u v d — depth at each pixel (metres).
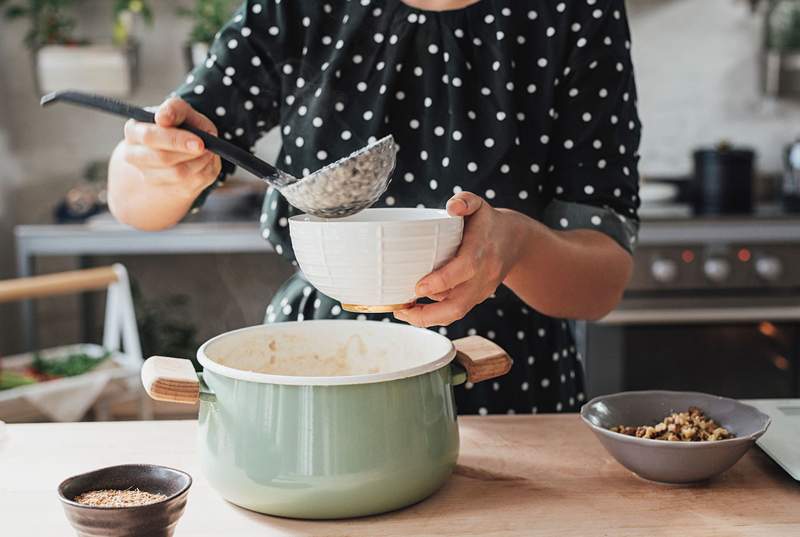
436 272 0.84
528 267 1.03
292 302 1.33
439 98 1.23
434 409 0.91
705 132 3.37
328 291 0.85
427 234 0.81
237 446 0.89
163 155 0.98
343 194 0.86
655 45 3.33
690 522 0.88
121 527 0.75
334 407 0.86
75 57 3.08
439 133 1.23
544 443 1.09
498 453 1.06
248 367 1.05
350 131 1.24
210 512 0.91
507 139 1.22
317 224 0.81
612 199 1.23
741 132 3.37
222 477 0.90
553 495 0.95
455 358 1.02
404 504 0.90
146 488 0.83
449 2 1.19
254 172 0.96
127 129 1.02
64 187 3.39
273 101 1.28
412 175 1.25
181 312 3.45
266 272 3.44
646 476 0.96
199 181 1.05
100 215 3.02
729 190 3.01
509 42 1.21
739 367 2.76
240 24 1.24
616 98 1.24
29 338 2.93
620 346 2.73
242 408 0.89
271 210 1.28
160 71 3.35
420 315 0.87
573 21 1.21
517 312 1.27
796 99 3.35
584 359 2.73
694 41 3.32
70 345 3.41
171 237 2.80
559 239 1.04
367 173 0.85
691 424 1.01
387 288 0.83
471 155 1.23
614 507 0.92
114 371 2.29
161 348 3.19
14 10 3.17
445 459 0.93
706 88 3.34
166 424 1.16
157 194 1.19
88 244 2.82
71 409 2.19
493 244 0.87
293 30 1.23
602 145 1.24
